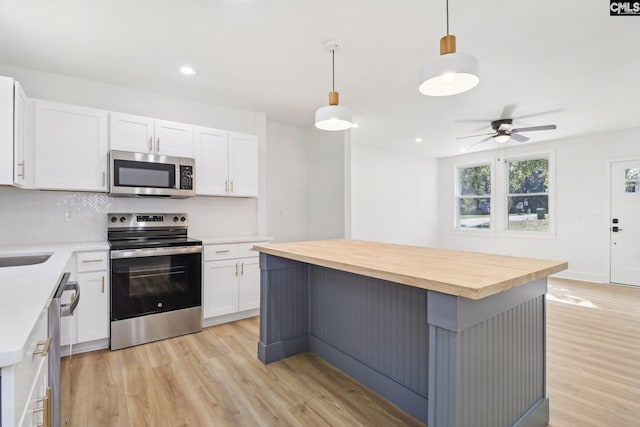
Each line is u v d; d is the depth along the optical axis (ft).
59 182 8.50
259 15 6.63
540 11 6.46
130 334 8.80
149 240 10.21
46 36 7.40
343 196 13.62
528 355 5.40
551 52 8.12
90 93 9.91
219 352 8.55
